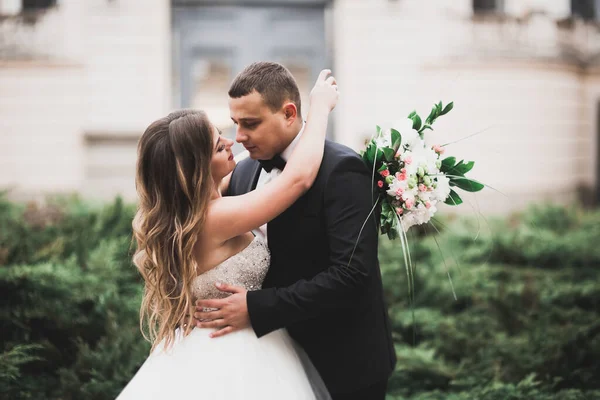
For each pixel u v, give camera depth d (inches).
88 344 169.2
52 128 497.4
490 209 492.1
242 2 521.7
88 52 497.4
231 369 96.7
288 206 98.7
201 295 101.3
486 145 505.0
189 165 98.0
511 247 267.1
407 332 193.0
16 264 190.1
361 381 104.7
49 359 160.7
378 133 109.8
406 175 103.4
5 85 494.0
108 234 244.8
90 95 499.2
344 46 514.9
